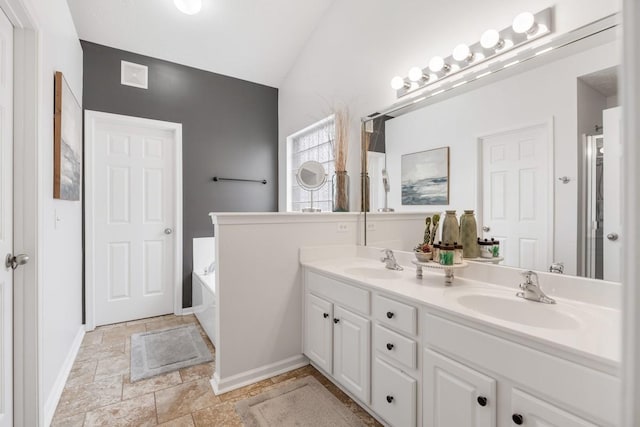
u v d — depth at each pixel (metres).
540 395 0.93
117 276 3.01
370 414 1.65
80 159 2.66
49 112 1.74
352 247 2.40
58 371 1.90
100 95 2.87
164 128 3.19
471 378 1.11
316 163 2.68
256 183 3.70
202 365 2.18
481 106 1.64
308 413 1.67
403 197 2.10
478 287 1.50
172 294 3.27
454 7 1.84
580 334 0.94
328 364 1.90
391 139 2.19
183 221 3.26
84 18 2.61
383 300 1.50
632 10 0.37
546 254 1.38
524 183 1.46
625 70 0.39
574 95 1.29
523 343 0.97
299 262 2.16
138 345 2.50
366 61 2.48
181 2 2.38
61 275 2.00
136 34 2.87
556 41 1.33
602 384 0.81
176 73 3.24
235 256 1.93
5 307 1.39
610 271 1.19
